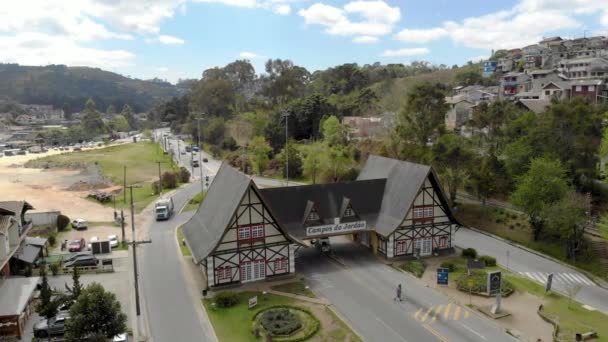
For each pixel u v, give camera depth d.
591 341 35.19
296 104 134.88
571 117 66.94
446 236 55.94
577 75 140.50
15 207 50.56
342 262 52.91
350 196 55.44
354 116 139.12
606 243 56.22
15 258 48.62
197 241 48.66
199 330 37.47
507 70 184.00
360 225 53.69
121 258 55.00
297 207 52.84
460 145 74.94
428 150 79.38
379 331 36.91
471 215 71.25
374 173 61.78
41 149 196.00
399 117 96.62
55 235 64.06
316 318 39.00
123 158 151.38
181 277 48.91
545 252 57.34
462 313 40.16
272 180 105.25
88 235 64.88
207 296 43.97
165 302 42.75
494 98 142.62
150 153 162.50
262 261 47.28
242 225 45.91
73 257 51.62
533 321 38.75
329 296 43.69
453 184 73.50
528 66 169.75
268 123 134.75
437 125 84.62
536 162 59.12
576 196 55.97
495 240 62.50
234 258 45.97
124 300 43.12
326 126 111.19
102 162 142.38
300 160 107.00
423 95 85.12
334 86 176.25
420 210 53.97
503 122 85.50
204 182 105.00
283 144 126.56
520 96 128.75
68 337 31.70
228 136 153.00
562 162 66.00
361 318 39.19
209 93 193.75
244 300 42.84
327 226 52.06
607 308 41.94
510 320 38.84
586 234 58.88
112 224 71.00
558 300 43.31
